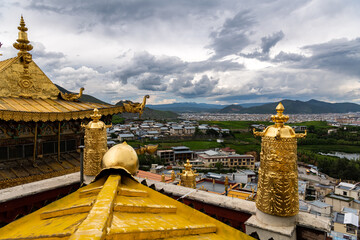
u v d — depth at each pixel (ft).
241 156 343.26
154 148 21.50
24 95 34.60
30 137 33.30
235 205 20.75
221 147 438.81
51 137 35.65
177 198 23.70
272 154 16.47
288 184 16.25
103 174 12.48
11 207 21.61
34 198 23.02
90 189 11.53
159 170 273.75
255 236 17.11
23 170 31.09
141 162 301.22
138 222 8.14
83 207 9.14
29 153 33.45
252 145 460.96
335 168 297.33
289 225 16.67
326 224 16.28
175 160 361.71
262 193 17.08
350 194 199.82
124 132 523.29
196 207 23.00
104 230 6.20
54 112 30.09
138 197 11.16
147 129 612.70
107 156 12.62
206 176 244.83
